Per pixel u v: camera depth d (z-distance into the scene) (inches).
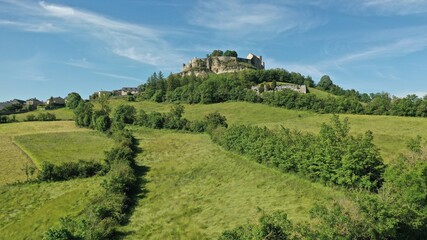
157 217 1775.3
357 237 978.7
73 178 2504.9
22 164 2834.6
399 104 4325.8
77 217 1815.9
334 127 1932.8
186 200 1974.7
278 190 1838.1
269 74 7642.7
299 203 1606.8
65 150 3287.4
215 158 2797.7
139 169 2731.3
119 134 3649.1
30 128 4379.9
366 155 1595.7
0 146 3403.1
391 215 999.0
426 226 1114.1
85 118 4498.0
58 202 2107.5
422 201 1128.2
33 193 2295.8
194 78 7623.0
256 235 1034.7
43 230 1776.6
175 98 6525.6
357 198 1053.2
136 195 2158.0
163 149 3326.8
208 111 5442.9
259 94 6003.9
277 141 2159.2
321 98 5231.3
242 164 2428.6
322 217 1042.1
